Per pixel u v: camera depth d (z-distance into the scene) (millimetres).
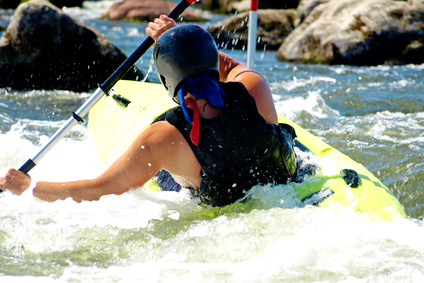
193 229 7590
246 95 7426
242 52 35469
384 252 6715
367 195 8227
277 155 7746
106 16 57438
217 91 7273
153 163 7398
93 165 11758
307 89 22547
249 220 7543
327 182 8602
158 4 57625
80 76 22953
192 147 7262
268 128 7434
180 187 8781
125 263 6930
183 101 7117
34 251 7328
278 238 7043
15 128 15977
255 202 7934
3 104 19031
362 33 31641
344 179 8594
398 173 11914
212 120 7227
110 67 23547
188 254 6930
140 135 7453
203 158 7305
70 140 14383
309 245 6824
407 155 13062
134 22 55375
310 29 32969
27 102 19703
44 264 6941
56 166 11883
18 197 8234
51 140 9328
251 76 8094
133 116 11641
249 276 6285
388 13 32531
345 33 31766
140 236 7547
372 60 31250
